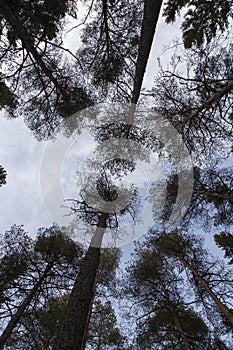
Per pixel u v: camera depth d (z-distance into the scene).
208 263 9.10
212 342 9.25
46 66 4.50
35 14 4.41
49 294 8.56
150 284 10.16
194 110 5.02
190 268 9.24
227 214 6.74
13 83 5.02
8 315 7.79
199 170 6.00
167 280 10.02
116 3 4.61
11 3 3.98
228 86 4.67
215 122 5.09
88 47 4.85
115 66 4.64
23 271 8.41
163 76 4.88
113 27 4.75
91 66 4.81
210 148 5.38
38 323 8.49
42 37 4.36
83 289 3.38
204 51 4.70
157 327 9.98
